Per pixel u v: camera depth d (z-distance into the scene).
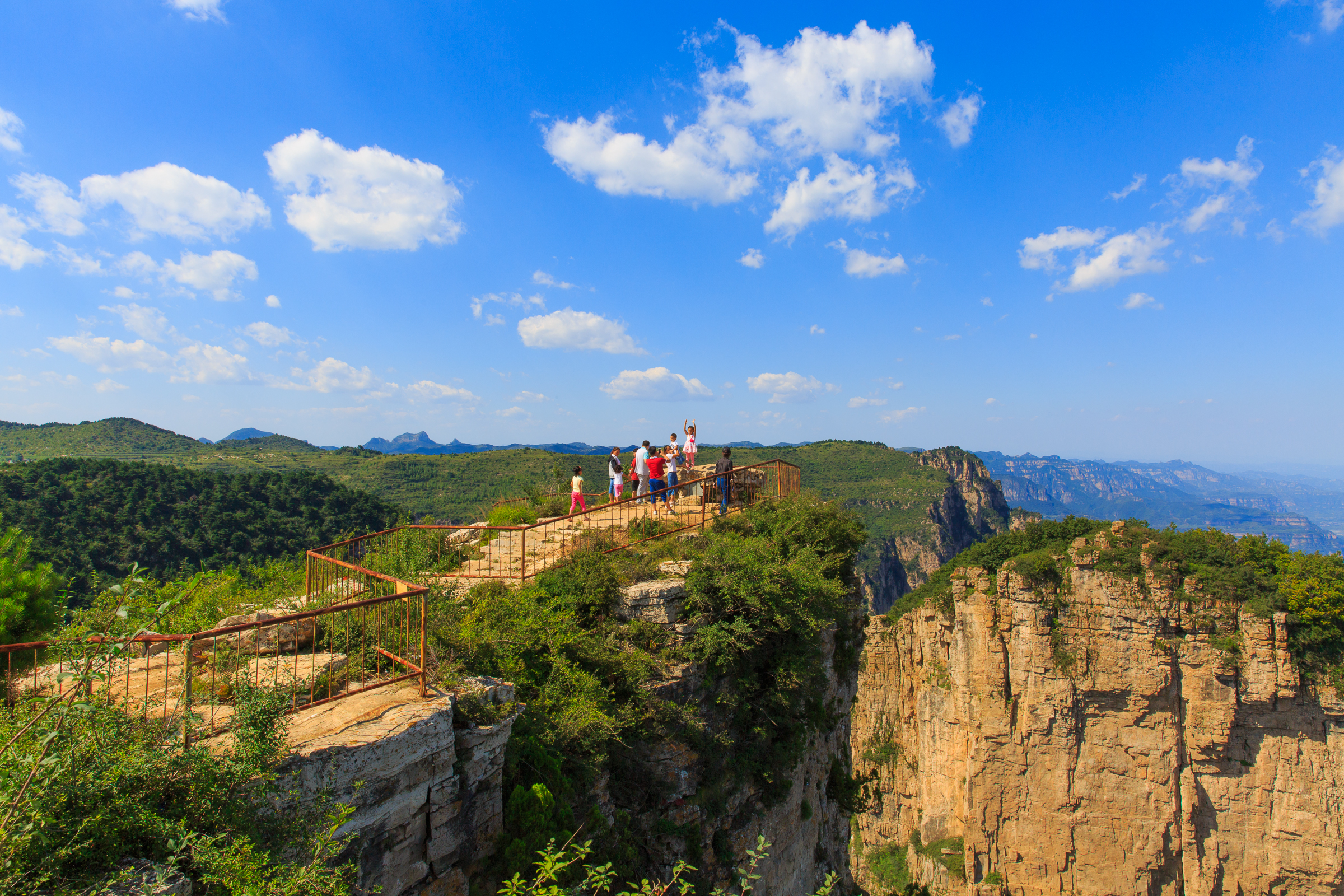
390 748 6.82
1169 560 48.38
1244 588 45.81
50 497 43.44
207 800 5.51
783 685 14.04
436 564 15.35
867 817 67.56
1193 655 46.62
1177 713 47.81
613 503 16.08
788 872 15.79
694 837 12.12
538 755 9.23
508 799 8.72
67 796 5.02
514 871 8.00
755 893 13.88
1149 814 48.56
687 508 19.89
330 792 6.34
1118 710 49.59
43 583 11.94
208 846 5.11
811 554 16.69
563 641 11.44
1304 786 44.16
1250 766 45.75
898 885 60.88
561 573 13.45
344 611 8.83
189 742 6.01
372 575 9.10
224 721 6.80
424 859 7.26
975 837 55.41
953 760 60.09
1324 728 43.62
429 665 8.62
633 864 10.54
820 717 16.39
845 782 20.08
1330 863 43.53
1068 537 62.25
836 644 19.62
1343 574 43.88
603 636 12.41
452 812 7.55
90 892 4.70
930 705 62.53
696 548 15.28
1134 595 48.38
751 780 14.18
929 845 60.75
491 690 8.55
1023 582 52.16
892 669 68.69
